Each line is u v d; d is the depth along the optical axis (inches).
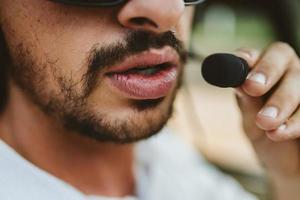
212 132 32.7
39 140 15.1
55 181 14.7
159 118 13.8
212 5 28.5
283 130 13.7
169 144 20.2
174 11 12.2
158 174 18.3
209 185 19.7
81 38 12.9
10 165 14.5
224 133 32.6
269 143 16.7
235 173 27.9
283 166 16.9
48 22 13.3
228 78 13.5
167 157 19.5
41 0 13.2
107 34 12.7
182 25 13.9
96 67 12.9
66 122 14.1
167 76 13.7
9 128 15.3
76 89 13.2
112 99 13.2
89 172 15.9
